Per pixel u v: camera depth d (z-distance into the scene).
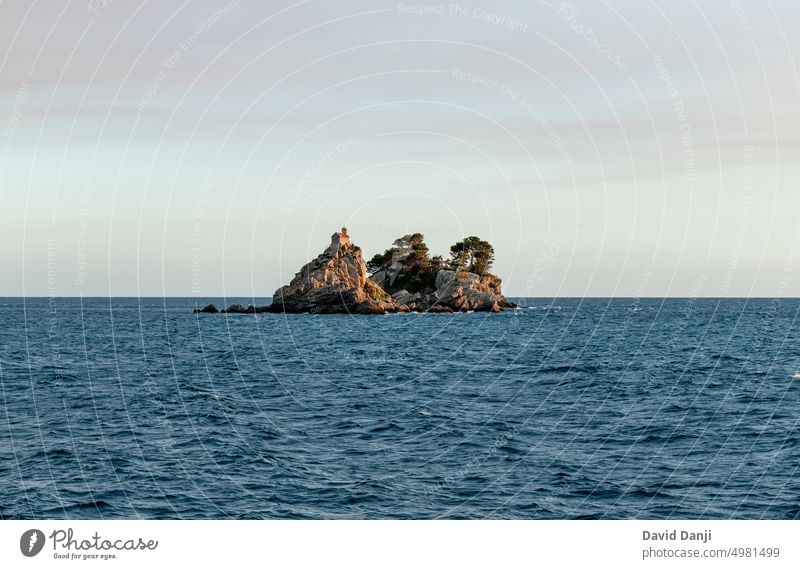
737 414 40.56
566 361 70.12
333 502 25.23
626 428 36.72
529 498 25.50
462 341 95.44
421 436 34.88
